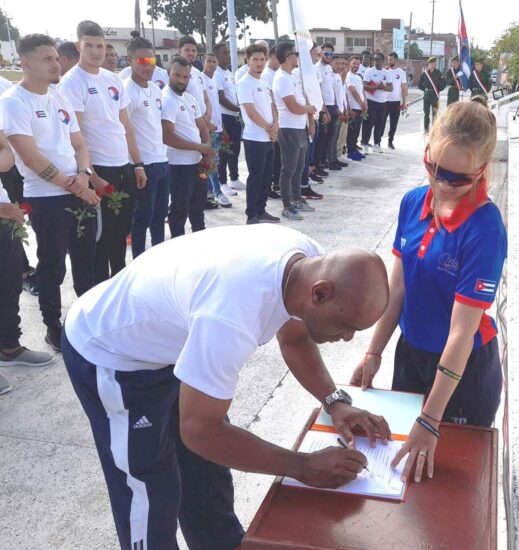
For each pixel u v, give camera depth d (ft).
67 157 12.10
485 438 5.16
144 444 5.36
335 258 4.19
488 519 4.21
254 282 4.38
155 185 16.08
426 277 5.76
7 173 15.76
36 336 13.35
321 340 4.44
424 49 208.85
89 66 13.52
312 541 4.02
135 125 15.48
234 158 27.48
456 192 5.29
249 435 4.60
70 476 8.77
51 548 7.46
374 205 24.36
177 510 5.64
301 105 21.09
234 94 26.45
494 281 5.26
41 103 11.63
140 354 5.22
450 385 5.09
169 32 171.83
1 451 9.34
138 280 5.20
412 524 4.17
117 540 7.57
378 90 37.09
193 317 4.40
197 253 4.82
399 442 5.08
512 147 18.04
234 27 32.27
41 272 12.28
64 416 10.28
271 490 4.58
